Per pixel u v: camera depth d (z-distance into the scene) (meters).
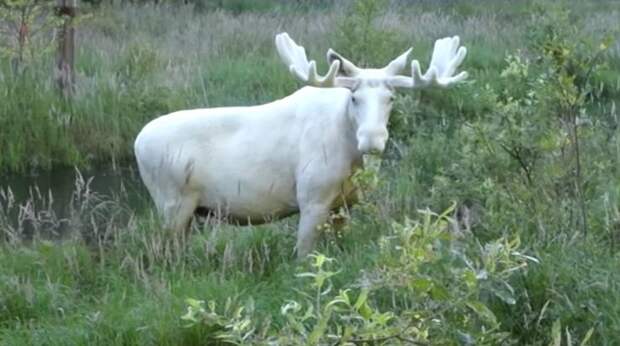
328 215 15.91
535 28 30.12
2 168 25.16
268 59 33.38
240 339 9.71
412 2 48.47
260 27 38.91
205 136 16.33
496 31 39.12
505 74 19.33
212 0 48.00
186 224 16.58
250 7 48.06
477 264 11.48
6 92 26.48
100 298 15.02
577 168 15.71
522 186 16.02
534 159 16.52
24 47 28.47
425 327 10.04
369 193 16.30
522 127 16.50
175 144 16.33
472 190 17.09
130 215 20.09
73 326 14.01
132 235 17.00
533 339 12.80
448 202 17.22
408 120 25.52
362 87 14.82
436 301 10.21
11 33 29.42
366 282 10.35
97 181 24.30
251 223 16.58
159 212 16.73
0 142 25.48
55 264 16.22
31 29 30.78
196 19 41.41
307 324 13.07
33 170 25.25
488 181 16.39
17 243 17.12
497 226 15.43
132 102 27.77
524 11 43.62
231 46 36.12
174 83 29.72
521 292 13.15
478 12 46.34
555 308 13.00
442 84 15.05
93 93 27.56
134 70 30.30
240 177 16.12
